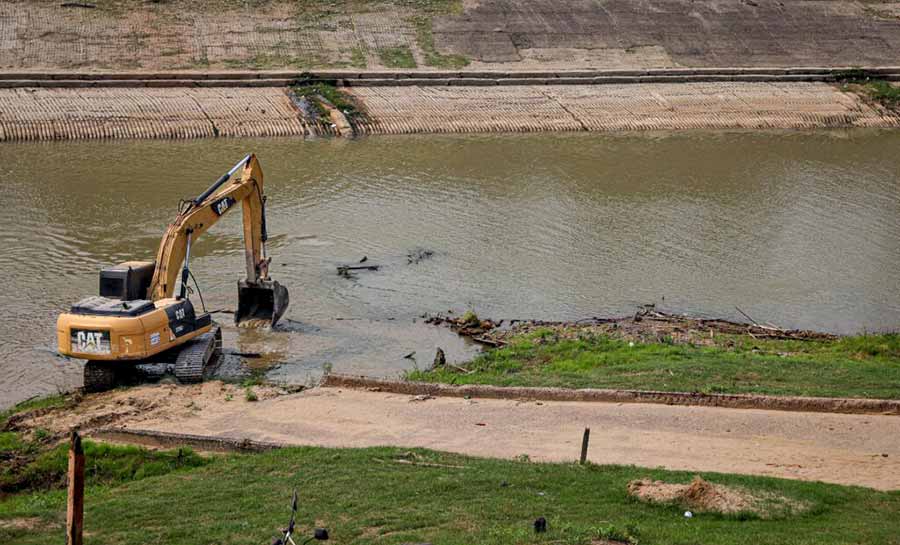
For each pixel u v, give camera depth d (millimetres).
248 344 36562
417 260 45969
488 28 86750
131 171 58906
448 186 57656
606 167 63062
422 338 37625
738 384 30422
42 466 24969
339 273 44312
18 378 33156
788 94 81000
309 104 72188
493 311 40406
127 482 24109
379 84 76938
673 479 22453
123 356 31078
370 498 21438
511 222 51500
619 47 86500
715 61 85812
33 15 79688
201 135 67250
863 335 38219
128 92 71562
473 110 74375
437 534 19266
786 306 41594
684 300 41938
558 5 91250
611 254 47188
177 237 34625
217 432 27312
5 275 42438
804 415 27828
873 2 96938
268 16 84688
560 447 25562
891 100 81188
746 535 18922
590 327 38656
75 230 48594
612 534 18641
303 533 19562
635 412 28172
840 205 55656
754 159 66062
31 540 19641
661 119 75438
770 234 50562
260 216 38781
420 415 28438
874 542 18719
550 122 73688
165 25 81312
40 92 70125
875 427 26859
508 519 20109
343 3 88000
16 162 60031
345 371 34156
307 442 26484
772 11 93500
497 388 30312
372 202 54219
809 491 21750
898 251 48344
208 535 19547
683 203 55594
